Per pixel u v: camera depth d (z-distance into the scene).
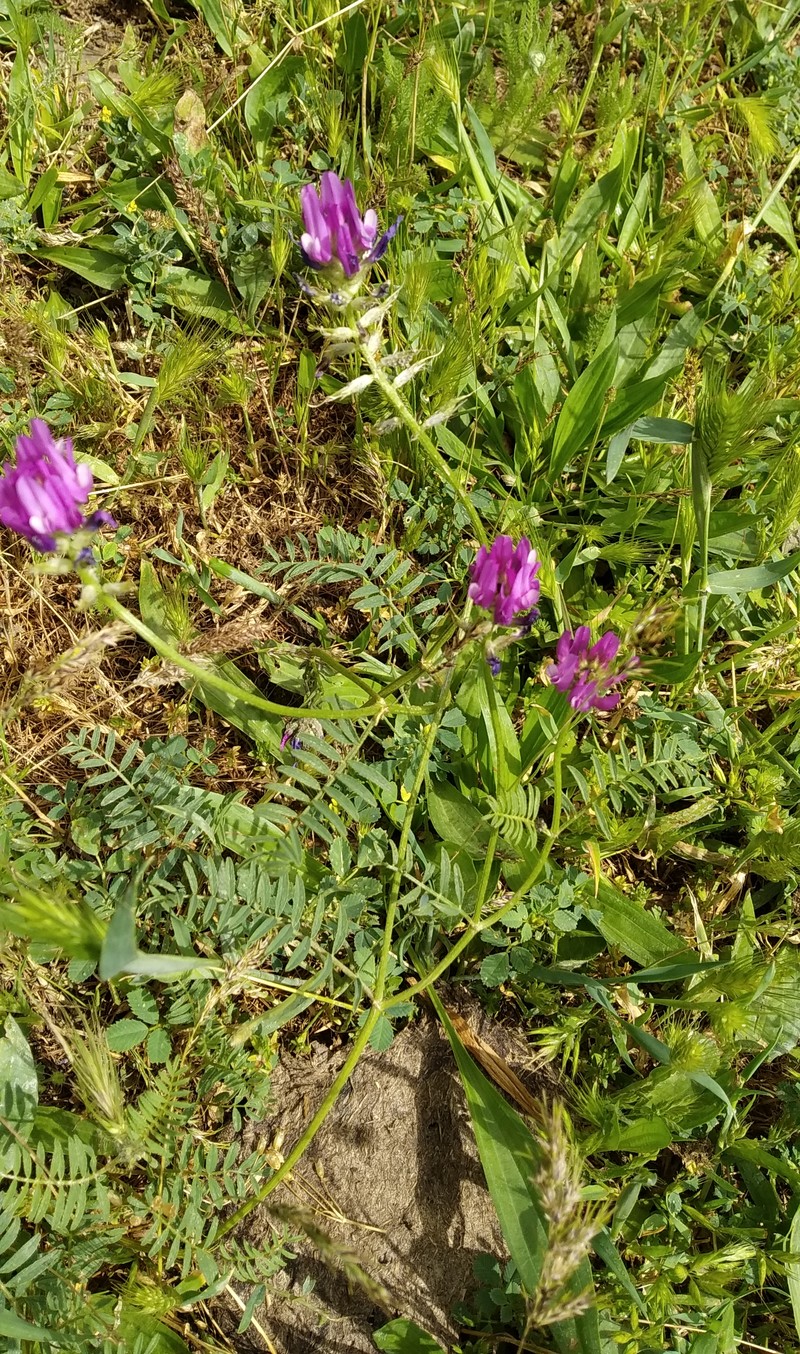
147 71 0.35
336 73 0.37
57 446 0.17
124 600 0.29
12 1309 0.18
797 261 0.35
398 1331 0.23
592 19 0.42
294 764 0.26
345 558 0.29
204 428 0.31
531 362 0.31
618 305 0.33
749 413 0.25
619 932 0.26
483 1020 0.26
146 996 0.22
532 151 0.38
